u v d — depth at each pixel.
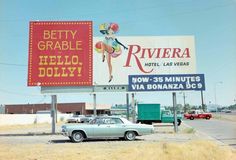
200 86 28.75
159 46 29.27
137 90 28.72
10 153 14.16
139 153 12.91
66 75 28.53
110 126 20.64
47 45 28.73
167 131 29.92
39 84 28.20
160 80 28.84
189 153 12.78
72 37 28.98
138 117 43.50
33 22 28.89
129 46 29.25
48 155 13.45
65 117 75.56
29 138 24.31
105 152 13.99
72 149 15.48
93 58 28.92
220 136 23.91
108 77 28.78
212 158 12.91
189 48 29.19
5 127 44.94
